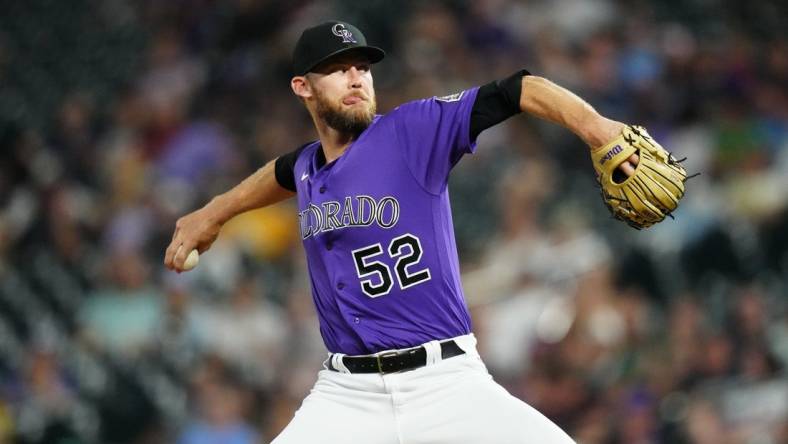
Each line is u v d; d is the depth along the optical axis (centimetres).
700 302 3334
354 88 1427
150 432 3409
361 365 1414
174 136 4484
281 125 4388
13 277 3934
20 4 5488
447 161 1392
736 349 3114
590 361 3195
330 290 1440
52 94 5047
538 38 4516
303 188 1481
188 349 3559
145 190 4225
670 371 3103
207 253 3794
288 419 3300
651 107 4162
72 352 3675
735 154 3850
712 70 4262
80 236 4084
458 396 1382
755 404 2981
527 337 3366
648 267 3422
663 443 2981
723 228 3556
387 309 1401
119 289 3800
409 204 1395
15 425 3453
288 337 3591
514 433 1351
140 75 4969
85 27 5347
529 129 4119
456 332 1411
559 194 3869
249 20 4872
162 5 5200
